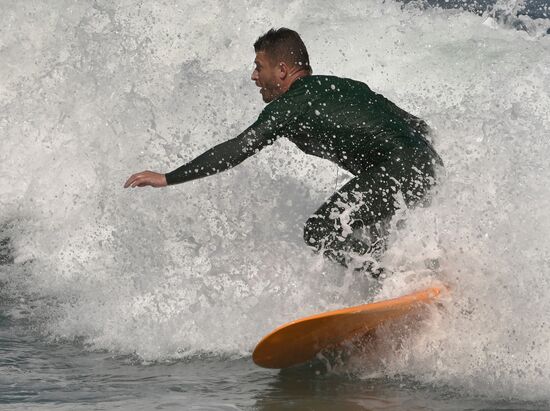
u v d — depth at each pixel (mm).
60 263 22938
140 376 16141
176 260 20172
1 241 25078
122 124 25781
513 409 14281
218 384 15648
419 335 16594
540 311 16484
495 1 31609
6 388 15406
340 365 16531
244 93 26359
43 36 29953
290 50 17906
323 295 18125
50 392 15203
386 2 31469
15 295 21266
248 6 30016
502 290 16766
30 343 18172
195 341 17797
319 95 17312
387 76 29172
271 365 16297
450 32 30094
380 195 17281
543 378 15445
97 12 29625
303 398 14859
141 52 28734
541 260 17141
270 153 22156
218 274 19359
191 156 24938
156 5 29500
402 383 15539
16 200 26953
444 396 14875
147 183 17062
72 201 25422
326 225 17703
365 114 17359
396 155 17234
